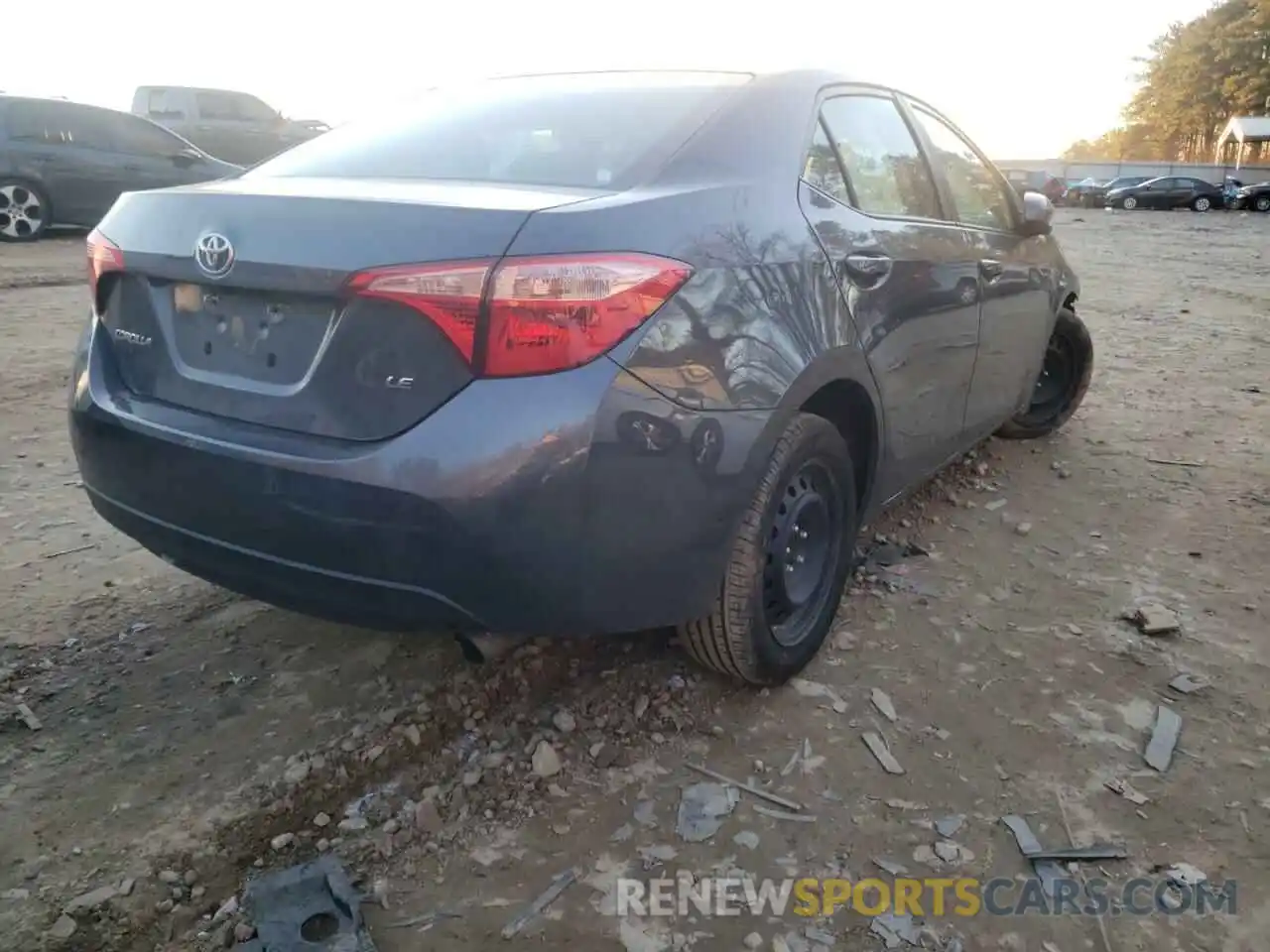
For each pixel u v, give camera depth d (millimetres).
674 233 2363
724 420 2389
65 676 3027
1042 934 2150
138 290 2588
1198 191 40719
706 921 2176
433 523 2117
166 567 3719
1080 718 2865
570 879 2287
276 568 2316
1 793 2541
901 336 3191
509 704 2895
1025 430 5285
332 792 2568
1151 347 8078
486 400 2109
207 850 2379
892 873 2312
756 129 2820
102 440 2574
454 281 2094
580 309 2135
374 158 2906
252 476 2264
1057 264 4777
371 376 2180
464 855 2357
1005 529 4164
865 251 3023
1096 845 2391
